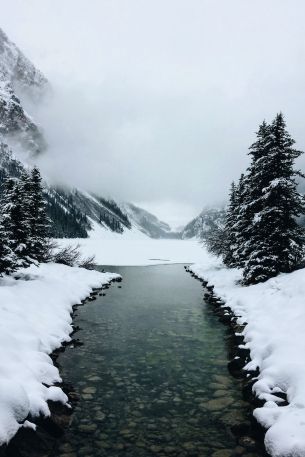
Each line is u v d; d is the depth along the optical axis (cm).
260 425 629
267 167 2064
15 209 2292
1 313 1079
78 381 894
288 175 2038
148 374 946
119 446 620
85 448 612
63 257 3181
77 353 1104
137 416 724
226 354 1109
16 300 1327
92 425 686
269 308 1298
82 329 1395
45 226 2653
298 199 1955
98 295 2194
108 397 808
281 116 2056
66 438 639
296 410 598
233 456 590
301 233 1956
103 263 5050
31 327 1064
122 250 8200
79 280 2397
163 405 772
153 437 650
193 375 940
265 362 839
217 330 1394
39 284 1798
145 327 1439
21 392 600
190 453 601
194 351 1139
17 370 729
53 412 685
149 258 6438
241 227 2398
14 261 1777
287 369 746
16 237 2277
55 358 1009
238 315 1460
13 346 849
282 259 1920
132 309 1795
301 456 495
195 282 2994
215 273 3095
